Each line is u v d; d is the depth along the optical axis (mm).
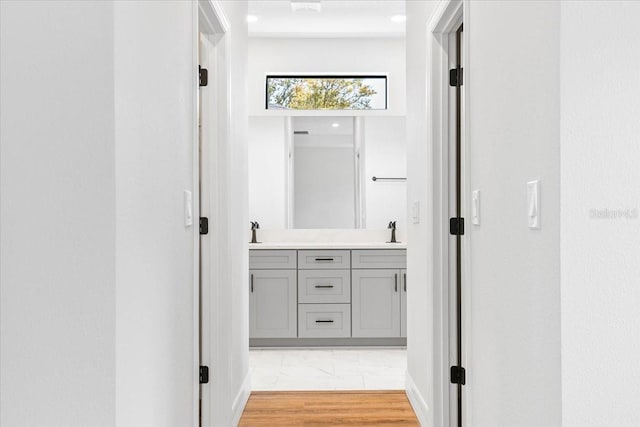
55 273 1192
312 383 3662
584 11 1245
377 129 5242
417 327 3049
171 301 1639
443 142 2656
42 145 1190
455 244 2650
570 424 1248
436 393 2637
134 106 1310
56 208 1191
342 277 4633
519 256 1482
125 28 1249
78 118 1188
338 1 4426
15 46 1189
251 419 2982
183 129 1799
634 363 1244
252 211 5188
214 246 2662
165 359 1574
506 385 1585
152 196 1455
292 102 5250
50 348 1191
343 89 5250
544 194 1323
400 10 4609
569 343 1249
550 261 1292
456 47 2668
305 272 4629
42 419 1192
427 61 2717
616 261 1247
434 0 2572
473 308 1921
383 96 5246
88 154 1188
